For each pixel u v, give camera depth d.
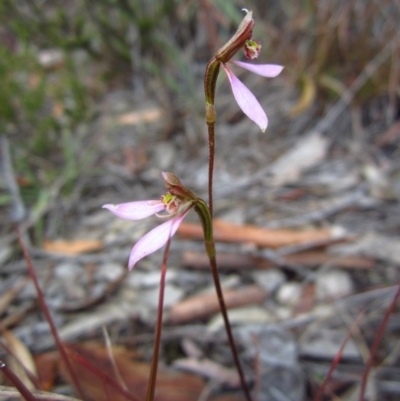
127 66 0.20
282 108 0.19
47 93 0.18
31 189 0.15
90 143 0.17
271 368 0.10
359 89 0.17
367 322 0.11
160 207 0.06
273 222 0.14
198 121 0.18
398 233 0.13
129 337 0.11
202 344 0.11
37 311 0.11
